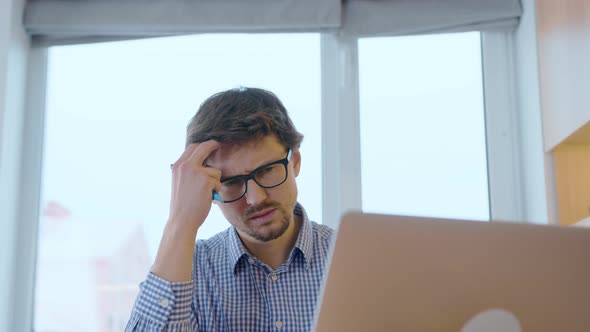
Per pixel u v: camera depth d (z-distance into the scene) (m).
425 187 2.15
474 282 0.60
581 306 0.60
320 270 1.29
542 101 1.87
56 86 2.22
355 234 0.61
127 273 2.13
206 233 2.06
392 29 2.17
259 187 1.17
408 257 0.61
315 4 2.14
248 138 1.17
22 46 2.15
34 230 2.13
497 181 2.13
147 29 2.16
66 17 2.15
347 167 2.14
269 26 2.14
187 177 1.17
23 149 2.16
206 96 2.20
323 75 2.20
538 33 1.91
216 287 1.29
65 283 2.12
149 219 2.15
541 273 0.60
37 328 2.10
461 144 2.17
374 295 0.61
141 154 2.18
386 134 2.18
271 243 1.28
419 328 0.61
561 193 1.86
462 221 0.61
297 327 1.25
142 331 1.09
